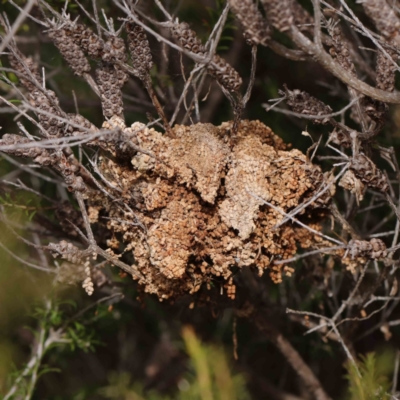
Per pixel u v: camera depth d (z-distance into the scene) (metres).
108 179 0.96
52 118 0.94
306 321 1.01
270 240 0.95
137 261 0.96
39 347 1.06
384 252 0.95
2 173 1.10
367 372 1.01
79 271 1.01
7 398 1.05
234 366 1.14
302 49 0.91
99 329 1.16
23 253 1.06
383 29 0.91
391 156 1.00
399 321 1.05
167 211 0.94
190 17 1.11
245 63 1.13
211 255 0.95
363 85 0.92
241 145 0.95
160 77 1.03
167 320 1.17
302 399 1.13
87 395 1.15
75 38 0.94
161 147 0.94
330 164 1.05
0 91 1.10
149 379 1.21
